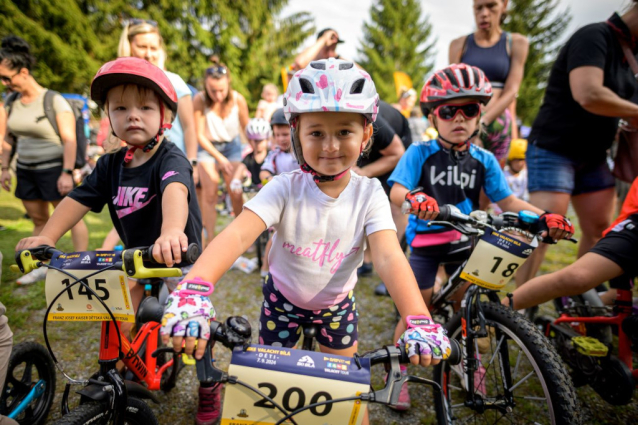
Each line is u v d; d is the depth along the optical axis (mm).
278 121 3498
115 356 1444
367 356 1041
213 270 1150
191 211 1788
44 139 3324
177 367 2186
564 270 1928
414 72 36406
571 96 2607
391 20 36719
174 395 2227
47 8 18312
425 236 2225
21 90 3229
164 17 21328
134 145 1720
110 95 1653
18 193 3459
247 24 23578
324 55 3891
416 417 2121
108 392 1349
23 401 1863
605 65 2465
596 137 2641
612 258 1838
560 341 2217
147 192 1770
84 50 19156
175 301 986
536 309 2684
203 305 990
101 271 1298
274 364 1030
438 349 985
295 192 1468
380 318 3195
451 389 2295
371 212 1466
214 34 22594
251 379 1018
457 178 2211
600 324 2168
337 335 1686
